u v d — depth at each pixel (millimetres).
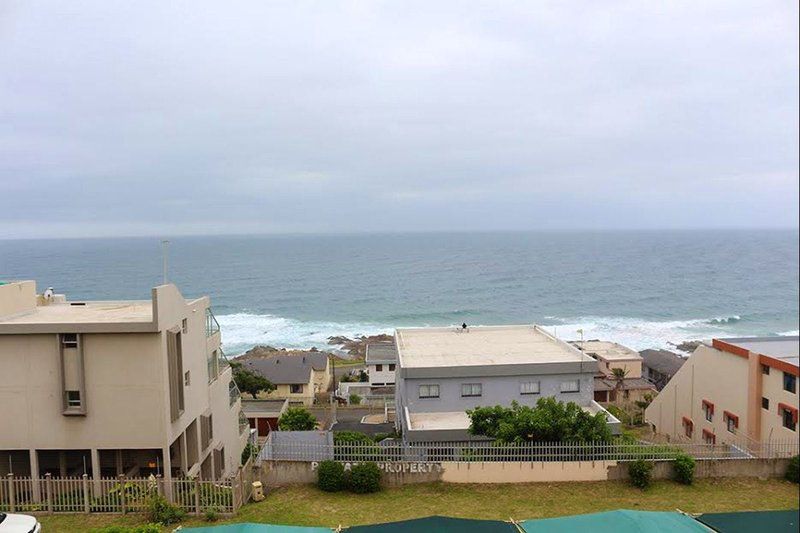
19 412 20000
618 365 66500
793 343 34094
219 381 28688
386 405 56438
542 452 22438
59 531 17219
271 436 28688
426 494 20875
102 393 20109
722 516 16219
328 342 111438
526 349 37719
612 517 15766
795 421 28375
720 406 34594
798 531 15336
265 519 18344
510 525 15578
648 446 23062
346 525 18031
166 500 18500
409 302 158125
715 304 152375
